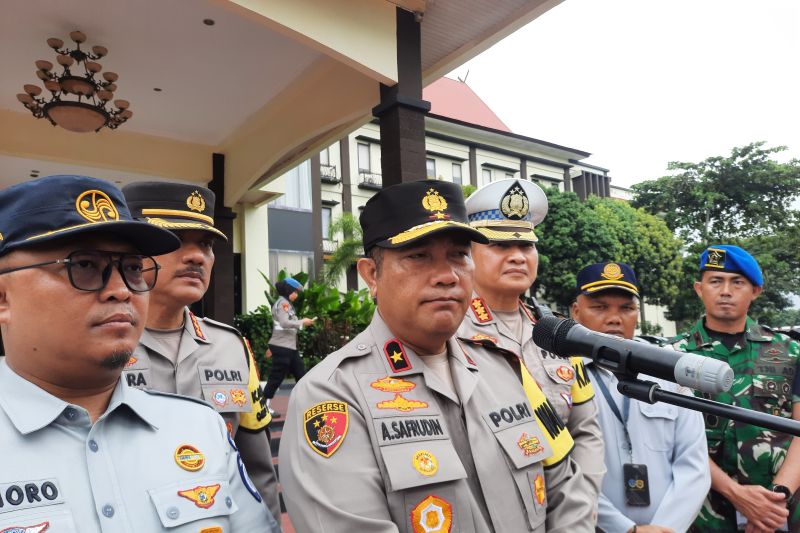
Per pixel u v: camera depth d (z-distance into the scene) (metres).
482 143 27.50
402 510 1.31
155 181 2.15
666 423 2.34
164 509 1.15
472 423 1.51
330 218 21.83
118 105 6.75
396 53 5.76
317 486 1.33
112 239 1.17
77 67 6.68
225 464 1.32
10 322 1.12
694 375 1.22
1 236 1.11
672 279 24.95
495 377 1.69
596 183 31.94
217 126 8.52
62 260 1.10
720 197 25.78
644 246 23.89
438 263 1.54
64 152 8.05
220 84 7.32
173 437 1.28
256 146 8.44
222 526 1.21
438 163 26.27
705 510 2.55
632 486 2.25
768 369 2.69
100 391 1.22
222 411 2.10
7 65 6.63
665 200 27.08
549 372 2.13
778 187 26.05
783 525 2.29
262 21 5.08
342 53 5.42
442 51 6.78
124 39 6.27
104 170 8.64
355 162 22.78
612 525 2.13
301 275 11.08
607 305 2.65
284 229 17.09
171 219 2.11
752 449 2.56
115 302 1.16
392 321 1.58
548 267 22.22
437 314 1.51
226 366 2.23
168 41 6.35
